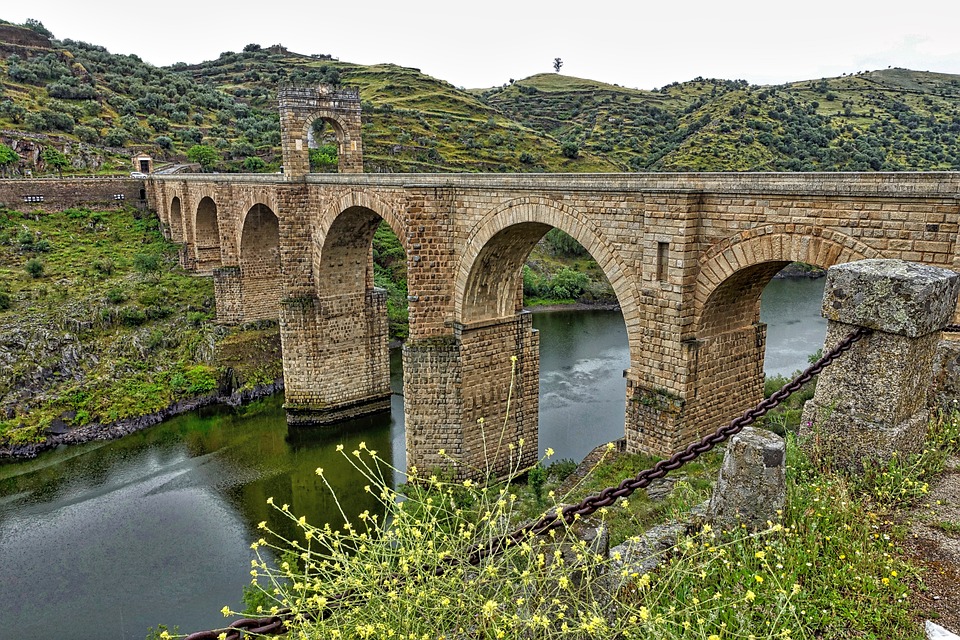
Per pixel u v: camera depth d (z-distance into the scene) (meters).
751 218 19.72
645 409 23.14
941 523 8.33
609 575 7.23
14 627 25.28
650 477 7.23
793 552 7.45
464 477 31.48
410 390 31.08
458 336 30.44
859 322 8.83
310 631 5.99
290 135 40.34
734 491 8.12
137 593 27.19
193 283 62.16
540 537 7.76
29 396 44.66
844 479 8.88
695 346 21.78
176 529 32.22
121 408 45.47
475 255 28.97
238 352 51.50
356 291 43.25
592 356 57.16
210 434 43.66
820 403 9.40
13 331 48.91
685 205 20.72
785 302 70.88
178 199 69.38
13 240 68.06
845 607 6.88
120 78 127.25
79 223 76.25
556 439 39.28
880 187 16.64
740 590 7.03
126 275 63.62
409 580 6.19
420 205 29.53
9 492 36.28
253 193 48.25
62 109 103.94
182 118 117.56
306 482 36.84
